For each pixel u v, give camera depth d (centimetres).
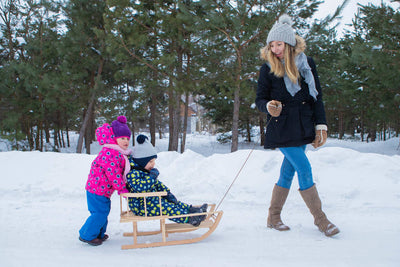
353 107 1755
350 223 363
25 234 338
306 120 324
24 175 593
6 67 1577
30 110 1673
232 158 654
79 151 1595
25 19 1677
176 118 1555
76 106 1555
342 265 246
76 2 1412
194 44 1248
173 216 294
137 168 314
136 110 1666
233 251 282
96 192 302
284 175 348
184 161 653
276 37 317
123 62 1331
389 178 525
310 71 322
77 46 1420
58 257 270
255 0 1127
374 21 1238
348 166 577
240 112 1995
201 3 1098
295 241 306
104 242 317
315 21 1137
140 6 1231
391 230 333
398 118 1377
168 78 1355
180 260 261
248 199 495
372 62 1063
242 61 1184
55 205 462
